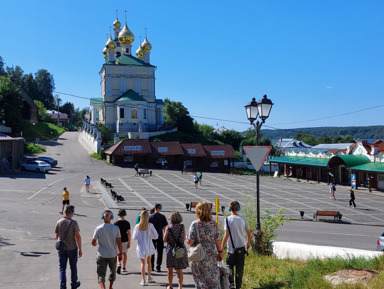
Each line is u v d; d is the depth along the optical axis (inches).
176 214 359.9
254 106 526.9
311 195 1736.0
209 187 1847.9
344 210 1384.1
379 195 1787.6
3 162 1882.4
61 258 367.2
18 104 3164.4
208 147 2847.0
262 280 380.5
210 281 297.0
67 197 1050.7
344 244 822.5
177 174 2319.1
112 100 3690.9
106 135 3085.6
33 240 667.4
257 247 524.7
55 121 5629.9
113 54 3789.4
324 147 3575.3
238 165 3294.8
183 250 348.8
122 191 1596.9
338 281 330.0
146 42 3919.8
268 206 1414.9
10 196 1267.2
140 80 3784.5
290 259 487.8
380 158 1963.6
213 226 306.5
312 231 996.6
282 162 2652.6
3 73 5403.5
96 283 406.9
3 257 531.5
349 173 2218.3
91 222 928.3
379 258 393.7
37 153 2642.7
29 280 416.2
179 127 4028.1
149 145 2659.9
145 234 402.0
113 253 356.2
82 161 2529.5
